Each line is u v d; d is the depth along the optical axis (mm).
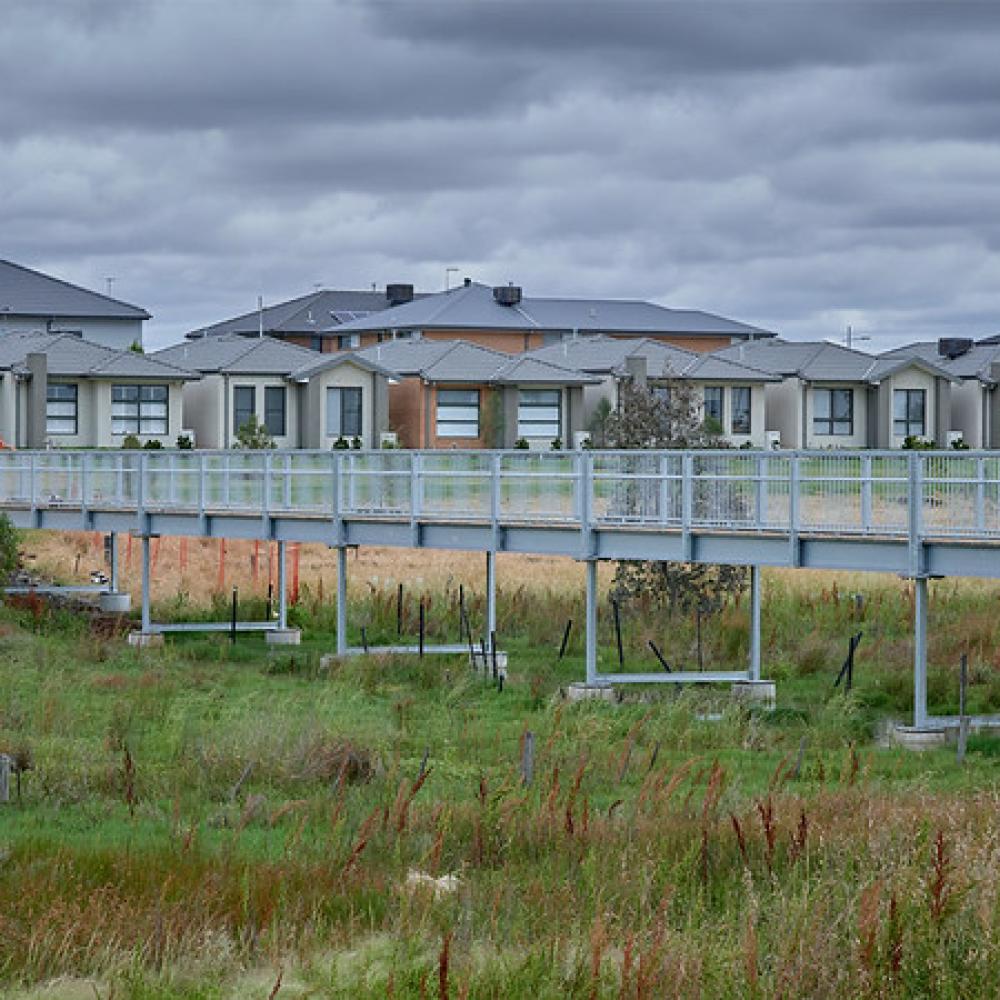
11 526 45625
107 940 16359
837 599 43125
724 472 31859
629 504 32969
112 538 47969
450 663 36406
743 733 29094
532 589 46812
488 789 22766
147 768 25328
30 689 32938
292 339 127250
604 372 87375
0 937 16281
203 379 85188
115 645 40062
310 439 84188
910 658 36031
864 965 14805
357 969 15555
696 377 86250
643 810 21469
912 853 17484
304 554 57562
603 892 17453
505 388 86000
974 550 28312
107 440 80375
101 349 82062
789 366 90062
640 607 41375
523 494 34656
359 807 22312
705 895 17891
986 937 15117
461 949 16219
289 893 17953
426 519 36344
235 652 39750
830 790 23078
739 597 41688
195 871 18781
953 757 27312
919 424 91375
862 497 29656
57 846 19953
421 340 92000
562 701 31578
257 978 15656
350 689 33531
